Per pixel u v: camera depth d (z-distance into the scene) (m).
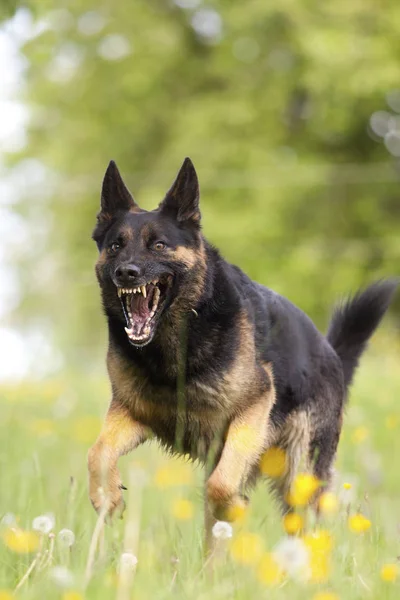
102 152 39.88
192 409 7.94
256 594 5.46
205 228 34.75
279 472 8.83
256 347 8.16
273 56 37.03
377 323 9.87
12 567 6.18
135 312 7.85
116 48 38.81
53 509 8.52
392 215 37.53
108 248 8.08
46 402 16.78
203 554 6.65
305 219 36.38
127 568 5.79
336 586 5.70
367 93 35.12
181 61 38.56
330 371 9.24
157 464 10.46
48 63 39.56
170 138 38.00
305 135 37.69
